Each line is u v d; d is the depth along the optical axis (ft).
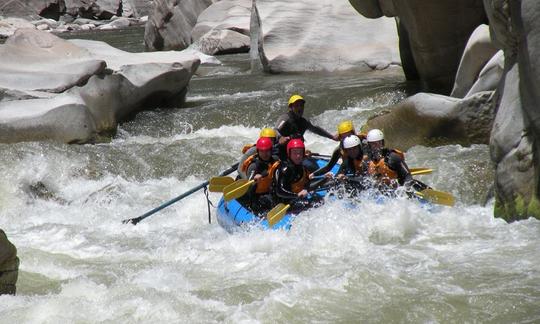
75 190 125.18
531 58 87.76
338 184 96.73
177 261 89.20
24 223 112.06
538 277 74.08
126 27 448.65
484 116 117.08
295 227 92.17
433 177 110.01
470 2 154.71
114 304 72.90
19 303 73.10
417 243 86.89
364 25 224.12
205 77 222.89
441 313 68.18
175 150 137.49
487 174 106.22
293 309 70.49
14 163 127.95
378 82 186.60
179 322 68.69
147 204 118.83
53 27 441.68
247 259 87.20
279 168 97.66
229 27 290.76
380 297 72.08
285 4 233.55
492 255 81.00
